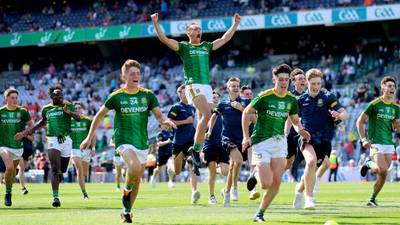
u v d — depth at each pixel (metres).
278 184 15.09
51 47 77.62
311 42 68.19
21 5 77.12
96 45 76.00
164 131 34.09
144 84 68.62
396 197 25.30
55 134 21.31
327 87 60.75
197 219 15.84
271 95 15.22
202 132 20.11
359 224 14.49
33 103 71.94
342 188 34.22
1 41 74.56
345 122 55.03
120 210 19.16
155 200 24.25
